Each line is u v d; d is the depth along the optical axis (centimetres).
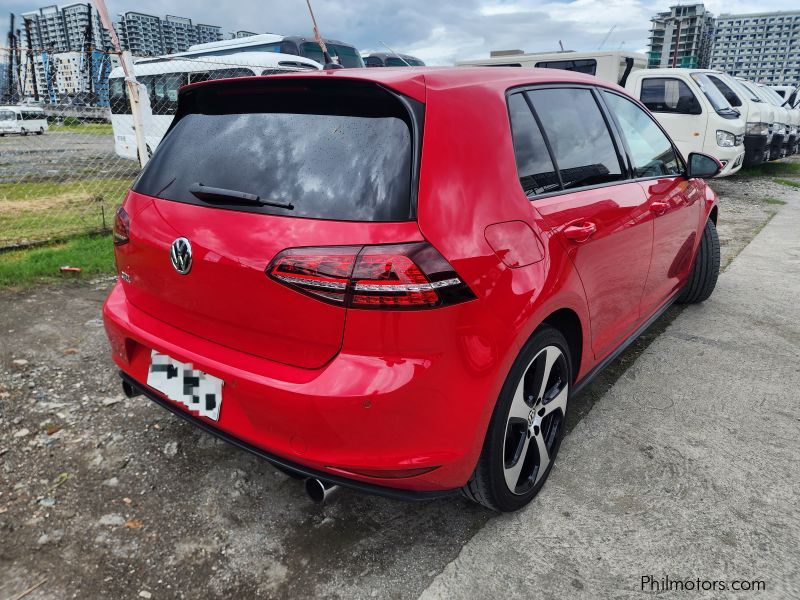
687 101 1068
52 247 605
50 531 215
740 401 313
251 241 177
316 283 166
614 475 250
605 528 219
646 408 306
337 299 165
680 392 323
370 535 215
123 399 307
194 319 202
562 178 235
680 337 399
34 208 838
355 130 184
